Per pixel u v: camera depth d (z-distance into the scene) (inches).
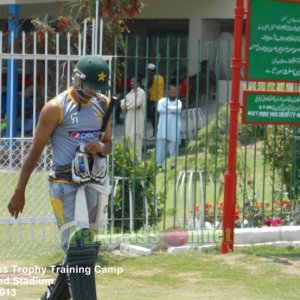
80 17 2445.9
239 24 1336.1
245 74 1364.4
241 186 1658.5
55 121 880.9
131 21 3634.4
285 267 1289.4
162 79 2874.0
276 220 1529.3
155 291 1134.4
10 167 1398.9
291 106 1397.6
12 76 1397.6
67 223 871.1
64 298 895.7
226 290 1143.0
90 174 877.8
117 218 1454.2
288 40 1379.2
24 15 3253.0
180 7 3479.3
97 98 904.3
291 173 1542.8
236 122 1353.3
